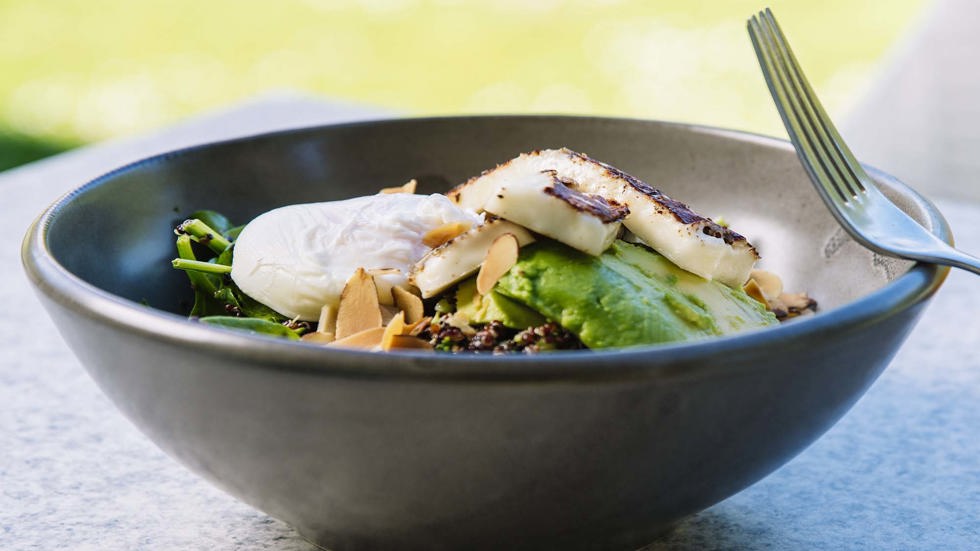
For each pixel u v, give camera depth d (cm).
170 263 45
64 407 46
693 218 41
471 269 40
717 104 139
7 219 60
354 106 78
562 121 49
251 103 79
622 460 34
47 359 49
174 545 40
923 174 85
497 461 34
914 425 45
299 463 35
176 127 73
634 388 33
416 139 50
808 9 163
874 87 89
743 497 42
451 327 40
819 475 43
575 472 35
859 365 35
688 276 41
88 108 144
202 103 145
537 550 37
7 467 43
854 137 89
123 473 43
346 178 49
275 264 43
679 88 144
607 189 42
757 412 35
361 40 166
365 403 33
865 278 44
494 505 35
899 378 48
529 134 50
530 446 34
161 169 45
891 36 148
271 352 33
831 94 133
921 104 84
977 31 82
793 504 42
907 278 36
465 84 149
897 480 43
